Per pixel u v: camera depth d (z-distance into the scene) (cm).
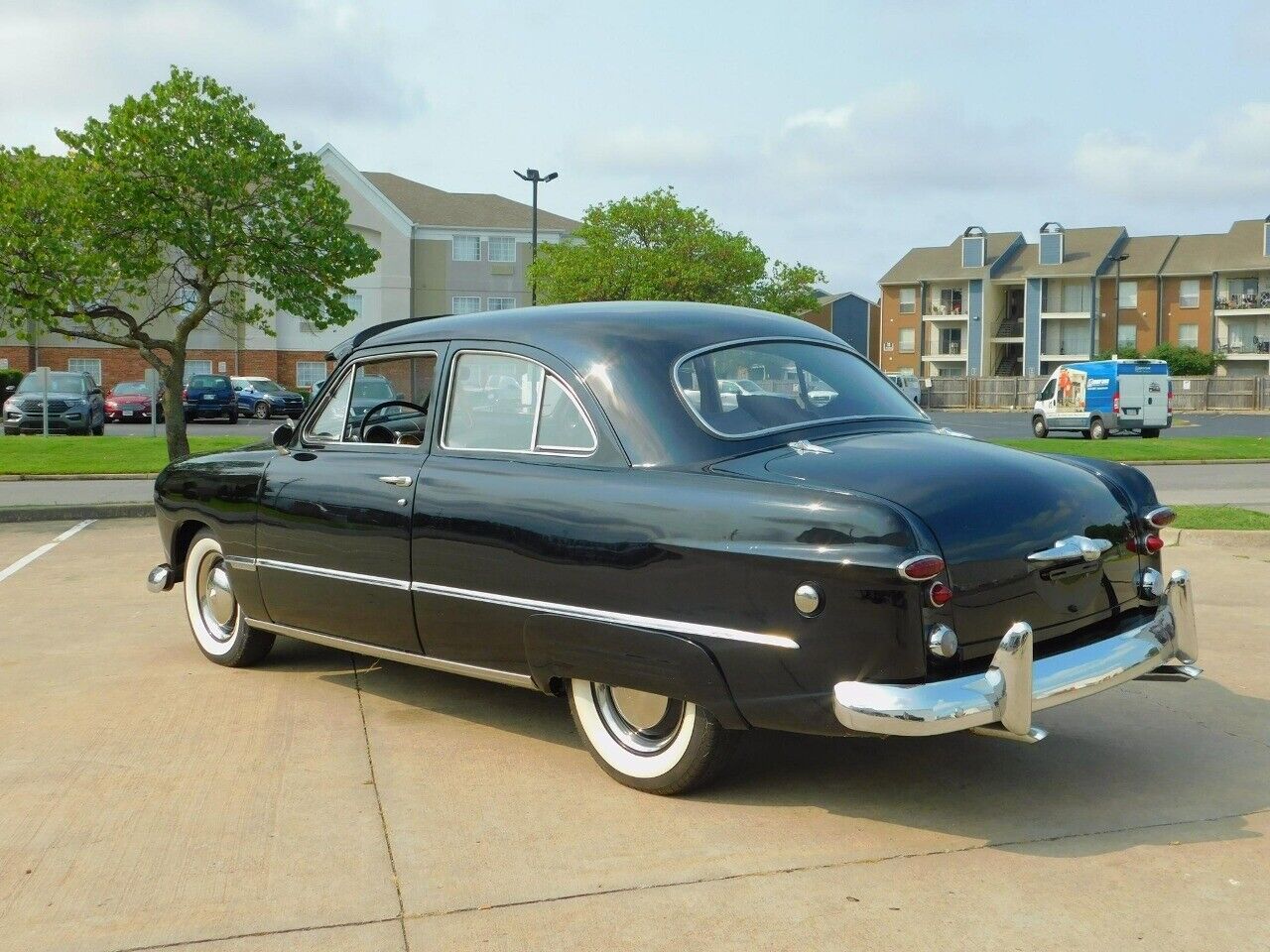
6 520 1272
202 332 5475
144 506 1327
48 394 2928
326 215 1800
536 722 513
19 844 381
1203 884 345
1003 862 362
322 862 366
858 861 363
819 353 475
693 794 421
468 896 341
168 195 1705
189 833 389
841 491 368
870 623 353
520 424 457
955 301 7750
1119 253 7431
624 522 405
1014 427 3991
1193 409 5859
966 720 347
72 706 540
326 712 529
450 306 6184
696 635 386
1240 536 1009
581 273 3859
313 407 555
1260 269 6862
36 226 1650
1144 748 476
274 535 549
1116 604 420
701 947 309
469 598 456
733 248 3925
